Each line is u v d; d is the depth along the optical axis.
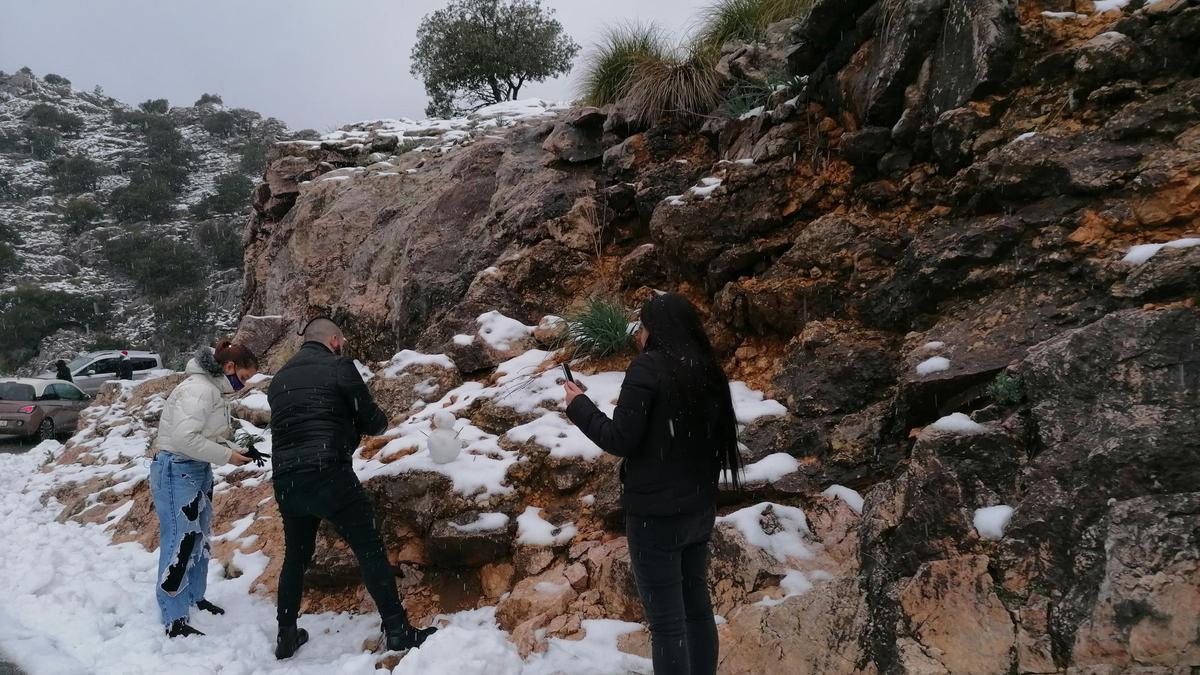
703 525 2.79
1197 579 2.25
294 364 3.89
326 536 4.52
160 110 126.75
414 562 4.45
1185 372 2.76
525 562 4.07
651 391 2.69
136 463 7.93
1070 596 2.49
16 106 117.50
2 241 79.38
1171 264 3.11
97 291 71.56
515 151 8.79
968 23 4.46
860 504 3.66
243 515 5.79
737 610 3.29
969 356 3.56
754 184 5.46
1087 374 2.96
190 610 4.41
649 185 6.58
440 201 8.70
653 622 2.72
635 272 6.10
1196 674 2.18
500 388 5.40
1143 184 3.46
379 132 13.05
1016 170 3.91
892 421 3.85
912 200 4.74
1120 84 3.86
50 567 4.97
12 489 8.69
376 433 4.01
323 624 4.19
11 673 3.57
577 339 5.52
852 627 2.91
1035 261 3.71
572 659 3.32
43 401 15.19
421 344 6.77
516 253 7.06
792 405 4.28
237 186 90.38
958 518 2.93
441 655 3.23
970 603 2.67
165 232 82.25
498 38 20.00
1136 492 2.57
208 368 4.37
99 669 3.67
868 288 4.49
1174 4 3.86
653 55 8.12
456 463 4.57
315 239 10.23
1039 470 2.83
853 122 5.21
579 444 4.52
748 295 5.04
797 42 5.75
